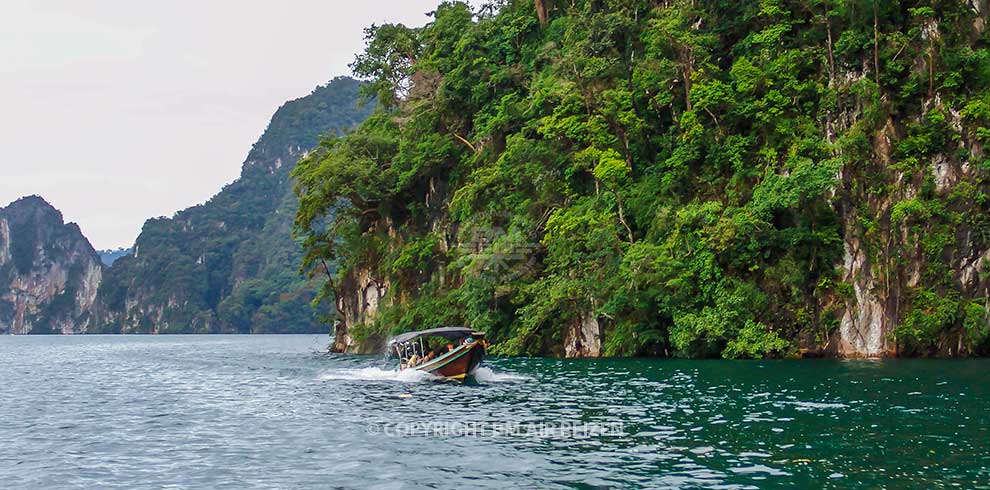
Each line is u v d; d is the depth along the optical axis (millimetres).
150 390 42250
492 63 85125
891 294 56281
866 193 57875
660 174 66562
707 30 69438
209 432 26734
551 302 63719
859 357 55906
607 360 57281
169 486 19250
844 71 61156
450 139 84625
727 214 58000
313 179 83812
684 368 48469
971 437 23219
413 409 30969
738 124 64062
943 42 59781
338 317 91812
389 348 52219
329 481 19328
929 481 18266
